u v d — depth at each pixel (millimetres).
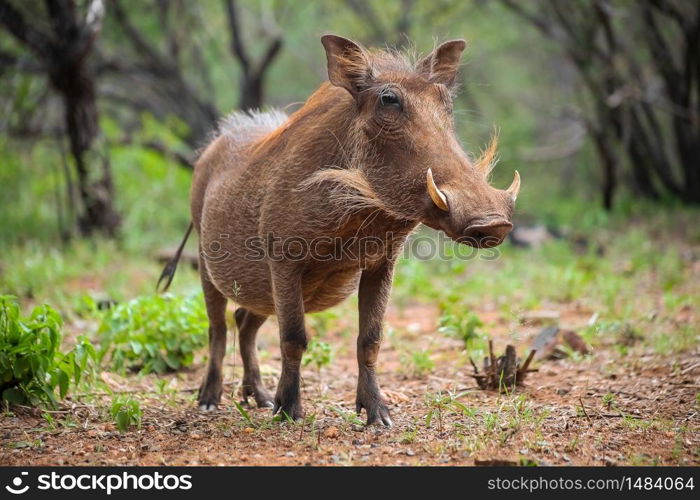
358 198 10742
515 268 26203
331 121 11344
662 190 48125
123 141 37875
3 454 10492
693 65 40125
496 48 55156
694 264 26375
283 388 11766
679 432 11109
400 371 15367
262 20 46406
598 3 36281
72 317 19422
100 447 10750
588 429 11258
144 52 42469
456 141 10664
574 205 45219
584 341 16141
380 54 11750
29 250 27781
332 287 12242
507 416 11797
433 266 27609
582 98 43875
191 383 15039
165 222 35719
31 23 31172
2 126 34375
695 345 15688
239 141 13500
